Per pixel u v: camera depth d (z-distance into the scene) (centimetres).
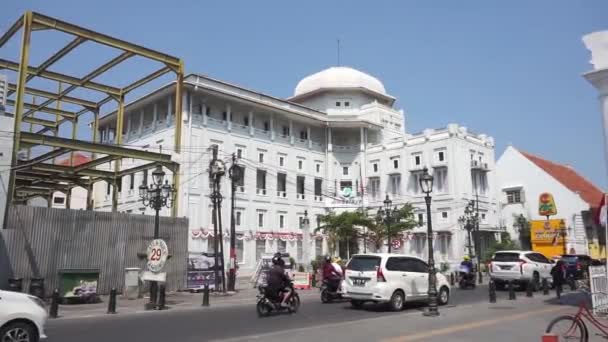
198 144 4469
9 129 2158
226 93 4638
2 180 2080
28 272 1962
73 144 2395
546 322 1302
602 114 1312
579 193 5278
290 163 5362
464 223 4653
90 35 2464
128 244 2280
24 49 2234
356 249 4916
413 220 4597
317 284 2852
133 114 5034
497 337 1073
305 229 3884
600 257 5000
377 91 6675
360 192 5703
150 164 2948
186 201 4281
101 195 5350
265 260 2886
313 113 5647
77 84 3023
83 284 1888
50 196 4091
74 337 1130
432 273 1502
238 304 1941
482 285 3016
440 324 1269
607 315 1395
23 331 884
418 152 5400
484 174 5509
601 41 1320
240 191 4766
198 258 2836
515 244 5009
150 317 1502
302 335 1103
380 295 1622
